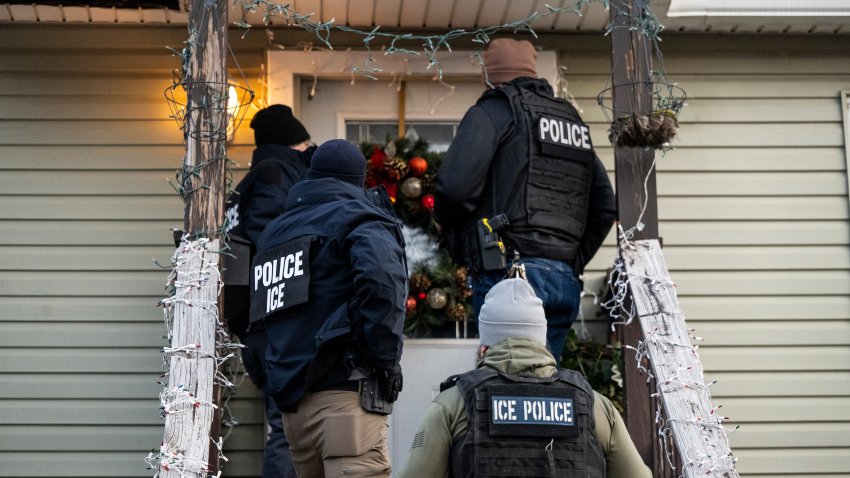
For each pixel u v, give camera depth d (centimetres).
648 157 410
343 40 572
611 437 305
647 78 413
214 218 366
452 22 565
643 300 392
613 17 418
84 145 557
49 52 561
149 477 534
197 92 373
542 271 426
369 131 588
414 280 546
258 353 418
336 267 353
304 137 505
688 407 368
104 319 545
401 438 552
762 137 584
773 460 561
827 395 568
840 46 592
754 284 574
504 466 287
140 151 558
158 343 545
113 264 550
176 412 338
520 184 430
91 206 553
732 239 576
